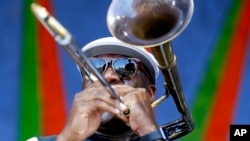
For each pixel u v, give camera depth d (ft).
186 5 13.80
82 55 12.53
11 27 25.14
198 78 25.30
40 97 25.04
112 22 14.07
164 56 13.83
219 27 25.44
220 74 25.30
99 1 25.44
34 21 25.16
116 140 15.05
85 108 13.91
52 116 25.04
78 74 25.21
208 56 25.39
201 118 25.14
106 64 15.58
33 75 25.12
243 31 25.48
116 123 14.83
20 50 25.14
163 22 13.98
